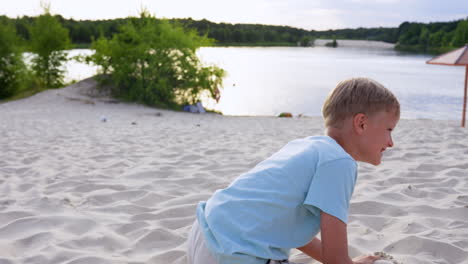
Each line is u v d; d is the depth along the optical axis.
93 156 4.80
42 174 3.88
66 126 8.08
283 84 19.78
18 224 2.51
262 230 1.30
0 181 3.66
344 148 1.41
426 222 2.56
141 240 2.34
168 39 13.34
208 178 3.68
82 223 2.57
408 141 5.71
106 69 14.20
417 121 9.70
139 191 3.29
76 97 13.66
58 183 3.53
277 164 1.37
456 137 6.09
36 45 15.73
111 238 2.35
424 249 2.17
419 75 24.98
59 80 16.39
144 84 13.53
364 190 3.30
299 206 1.31
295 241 1.33
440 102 14.52
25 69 15.09
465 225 2.50
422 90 17.67
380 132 1.36
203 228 1.40
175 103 13.64
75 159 4.65
